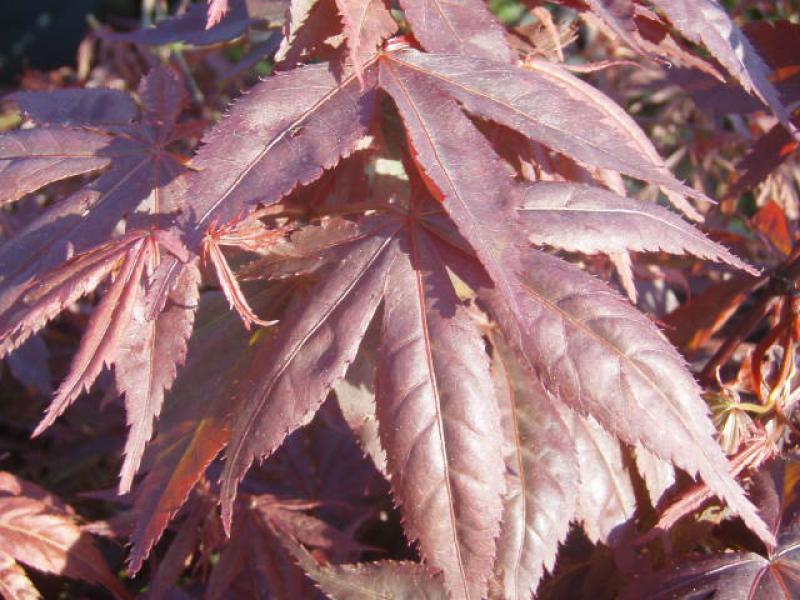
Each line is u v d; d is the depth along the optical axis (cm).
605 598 26
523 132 20
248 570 25
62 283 19
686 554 24
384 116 24
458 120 20
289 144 19
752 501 24
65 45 74
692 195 20
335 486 30
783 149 26
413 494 20
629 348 20
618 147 20
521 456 22
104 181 22
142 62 42
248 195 19
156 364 20
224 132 19
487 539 19
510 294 18
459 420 20
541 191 21
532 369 20
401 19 23
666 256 28
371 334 22
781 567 23
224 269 19
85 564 25
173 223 19
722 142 41
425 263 21
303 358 20
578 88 23
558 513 22
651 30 23
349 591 23
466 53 21
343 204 22
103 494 25
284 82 20
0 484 26
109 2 73
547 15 23
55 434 34
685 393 20
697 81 27
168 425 22
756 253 32
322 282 21
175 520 29
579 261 27
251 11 27
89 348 19
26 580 25
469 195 19
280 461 30
